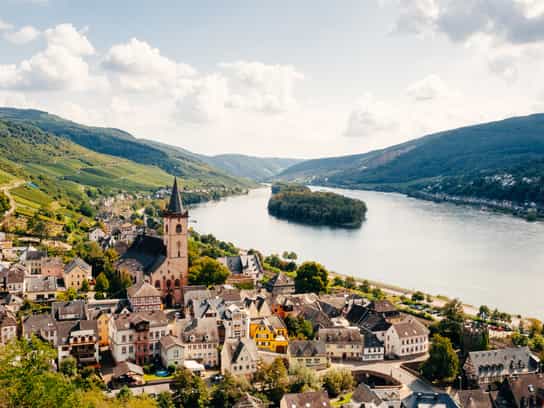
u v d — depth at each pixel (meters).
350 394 171.00
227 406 155.88
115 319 187.38
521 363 186.12
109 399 141.38
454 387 180.62
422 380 184.75
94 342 183.88
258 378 170.25
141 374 171.12
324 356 194.50
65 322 187.38
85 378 164.75
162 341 186.00
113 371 171.88
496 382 181.50
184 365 179.88
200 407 154.25
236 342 182.75
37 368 89.12
